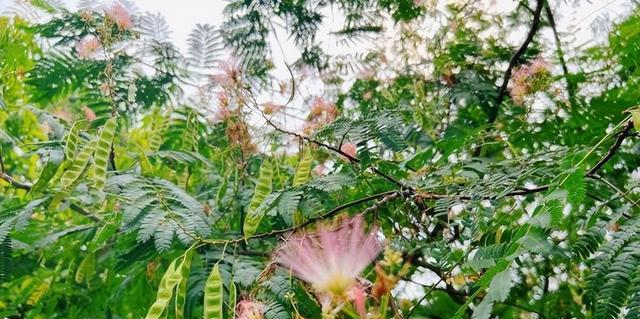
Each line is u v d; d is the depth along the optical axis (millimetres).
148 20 1299
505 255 456
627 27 1095
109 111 1270
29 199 1165
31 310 1291
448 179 843
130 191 890
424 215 821
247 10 1354
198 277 890
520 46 1415
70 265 1162
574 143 1184
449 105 1328
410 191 806
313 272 507
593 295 418
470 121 1324
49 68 1264
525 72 1125
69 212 1384
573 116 1171
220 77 1016
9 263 980
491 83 1408
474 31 1483
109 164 1144
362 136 803
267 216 1045
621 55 1127
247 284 761
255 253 966
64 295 1258
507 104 1299
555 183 472
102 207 1125
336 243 532
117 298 1097
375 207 767
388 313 584
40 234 1144
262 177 840
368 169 917
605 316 396
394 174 1050
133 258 957
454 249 768
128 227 833
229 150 1105
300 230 784
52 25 1244
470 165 875
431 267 803
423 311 859
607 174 1064
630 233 434
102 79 1268
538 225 440
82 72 1267
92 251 1088
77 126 973
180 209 868
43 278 1228
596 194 801
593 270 426
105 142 927
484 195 727
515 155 1017
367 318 478
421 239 817
